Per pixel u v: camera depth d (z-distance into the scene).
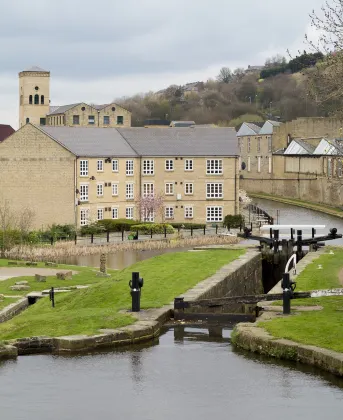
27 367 30.86
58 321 35.91
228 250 59.78
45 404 27.20
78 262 75.50
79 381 29.31
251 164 183.12
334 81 42.62
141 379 29.41
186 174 107.69
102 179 102.88
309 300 39.47
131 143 107.44
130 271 49.41
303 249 64.50
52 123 183.88
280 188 160.00
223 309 42.47
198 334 35.28
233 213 108.75
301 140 160.25
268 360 31.02
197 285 43.19
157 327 35.34
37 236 88.25
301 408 26.59
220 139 110.81
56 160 100.12
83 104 176.50
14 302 48.28
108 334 33.34
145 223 100.19
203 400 27.39
